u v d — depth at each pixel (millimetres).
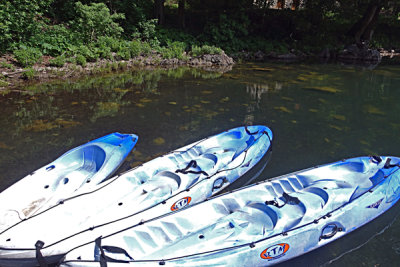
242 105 11508
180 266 3967
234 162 6758
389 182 5570
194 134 8844
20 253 4461
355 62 23219
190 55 20797
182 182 5949
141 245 4586
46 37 16094
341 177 6270
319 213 4938
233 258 4160
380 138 8750
